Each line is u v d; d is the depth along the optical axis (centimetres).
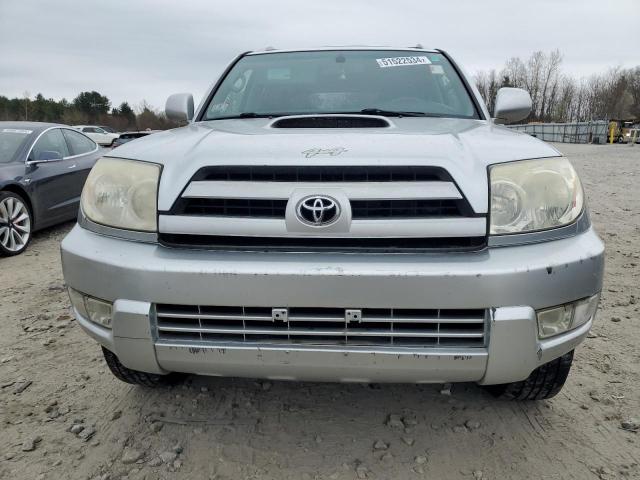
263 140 192
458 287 159
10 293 389
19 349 292
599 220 621
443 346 165
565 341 174
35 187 536
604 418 221
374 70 300
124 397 241
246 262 165
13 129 571
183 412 228
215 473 191
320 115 239
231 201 173
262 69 311
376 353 163
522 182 174
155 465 195
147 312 169
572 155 1934
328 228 164
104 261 175
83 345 296
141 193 180
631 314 327
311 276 161
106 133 2547
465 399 235
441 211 169
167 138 213
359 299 161
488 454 199
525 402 232
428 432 212
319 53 320
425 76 295
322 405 232
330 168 171
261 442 207
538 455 198
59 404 236
